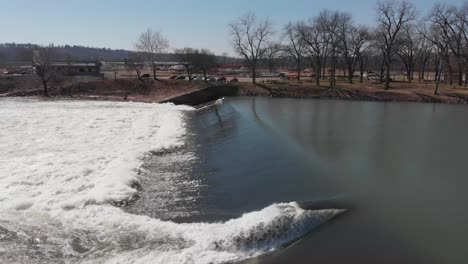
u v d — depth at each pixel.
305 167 21.55
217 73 115.56
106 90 74.25
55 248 13.16
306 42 83.25
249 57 85.38
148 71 122.75
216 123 41.19
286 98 69.50
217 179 20.80
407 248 12.49
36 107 53.59
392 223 14.20
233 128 36.09
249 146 27.53
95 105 58.09
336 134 32.16
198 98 67.81
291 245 13.05
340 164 22.39
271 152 25.09
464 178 19.78
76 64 102.94
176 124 39.84
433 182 19.12
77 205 16.53
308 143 28.05
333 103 60.81
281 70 163.62
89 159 23.77
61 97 68.94
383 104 59.56
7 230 14.29
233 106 54.22
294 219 14.33
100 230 14.31
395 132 33.66
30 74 82.62
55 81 77.56
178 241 13.43
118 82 76.81
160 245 13.20
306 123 38.34
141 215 15.93
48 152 26.58
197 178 21.09
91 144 29.27
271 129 33.59
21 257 12.66
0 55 134.12
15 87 75.44
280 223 14.02
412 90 69.00
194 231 13.98
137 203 17.42
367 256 12.09
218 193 18.55
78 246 13.27
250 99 66.94
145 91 74.25
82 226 14.62
